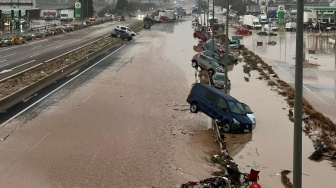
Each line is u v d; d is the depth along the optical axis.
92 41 74.00
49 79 36.47
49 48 61.88
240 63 52.75
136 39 81.25
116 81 37.09
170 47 67.31
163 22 141.75
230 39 74.69
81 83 35.94
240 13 170.38
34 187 15.72
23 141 20.73
